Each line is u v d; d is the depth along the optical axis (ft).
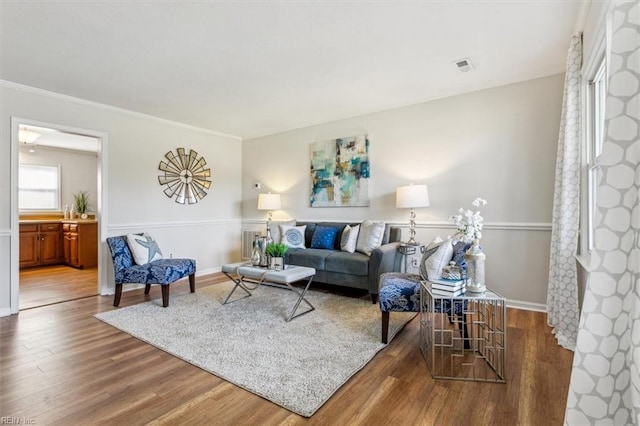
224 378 6.47
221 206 18.17
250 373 6.64
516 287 11.09
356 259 11.96
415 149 13.19
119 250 11.63
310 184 16.43
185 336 8.56
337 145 15.43
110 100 12.69
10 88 10.84
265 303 11.52
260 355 7.45
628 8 3.38
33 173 19.98
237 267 10.99
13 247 10.78
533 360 7.20
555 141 10.47
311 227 15.51
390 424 5.10
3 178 10.67
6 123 10.76
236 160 19.04
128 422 5.16
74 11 6.98
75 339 8.44
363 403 5.65
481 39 8.32
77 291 13.50
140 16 7.19
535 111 10.78
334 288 13.82
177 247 15.93
